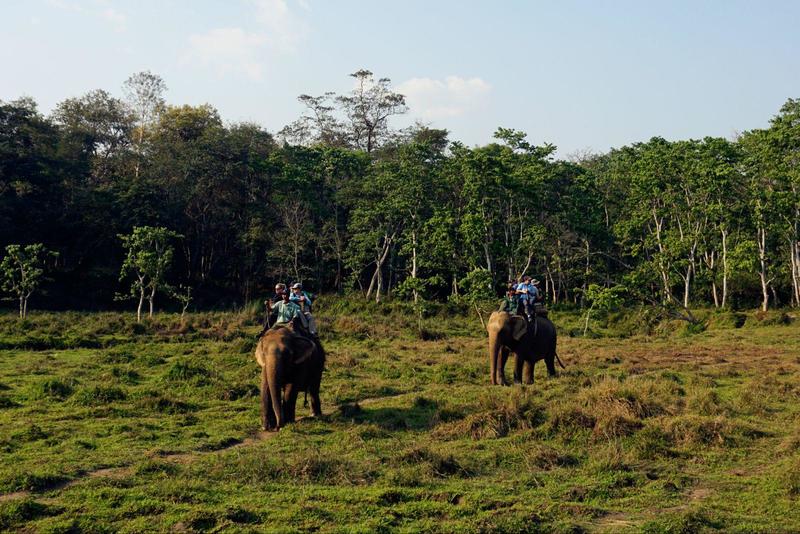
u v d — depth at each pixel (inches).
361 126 2778.1
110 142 2650.1
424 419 521.7
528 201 1839.3
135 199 2039.9
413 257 1851.6
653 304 1640.0
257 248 2169.0
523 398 522.6
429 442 447.8
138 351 906.7
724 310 1621.6
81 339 983.6
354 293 2026.3
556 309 1840.6
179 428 487.5
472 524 300.7
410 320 1526.8
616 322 1622.8
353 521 306.2
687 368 794.8
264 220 2145.7
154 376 713.6
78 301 1939.0
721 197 1704.0
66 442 440.8
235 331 1088.2
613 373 739.4
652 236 1743.4
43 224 2004.2
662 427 449.7
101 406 550.6
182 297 1459.2
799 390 606.9
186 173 2148.1
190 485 345.1
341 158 2172.7
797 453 409.1
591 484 359.3
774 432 466.9
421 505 325.7
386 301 1908.2
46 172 2027.6
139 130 2674.7
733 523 308.2
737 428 455.2
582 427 453.4
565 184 1980.8
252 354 855.1
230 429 487.8
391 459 394.6
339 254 2057.1
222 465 382.3
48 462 394.9
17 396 597.9
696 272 1909.4
